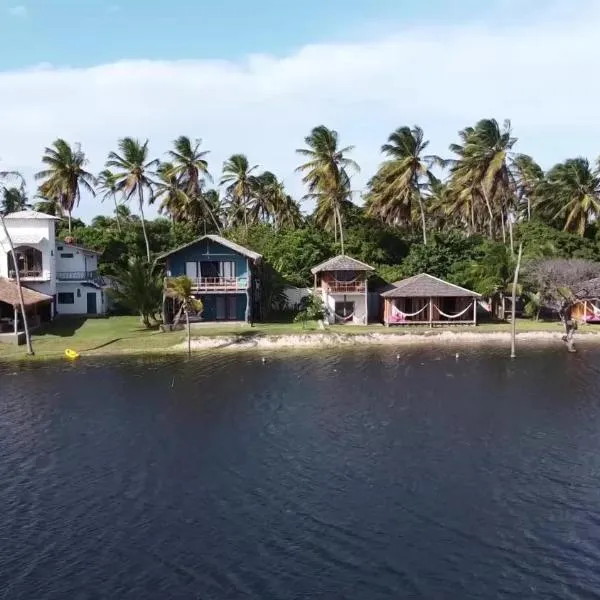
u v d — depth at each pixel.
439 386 46.59
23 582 20.05
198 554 21.61
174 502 25.86
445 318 77.62
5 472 29.39
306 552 21.64
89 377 50.12
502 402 41.66
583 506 25.12
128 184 85.94
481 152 85.81
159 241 96.06
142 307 70.50
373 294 80.69
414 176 87.69
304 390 45.41
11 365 55.22
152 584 19.81
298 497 26.16
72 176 91.94
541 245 85.81
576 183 89.44
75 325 73.00
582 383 47.38
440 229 118.81
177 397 43.47
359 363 55.91
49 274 75.31
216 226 103.12
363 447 32.47
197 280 73.06
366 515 24.41
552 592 19.19
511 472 28.81
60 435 35.06
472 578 19.98
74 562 21.20
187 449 32.47
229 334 66.62
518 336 70.38
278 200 106.31
